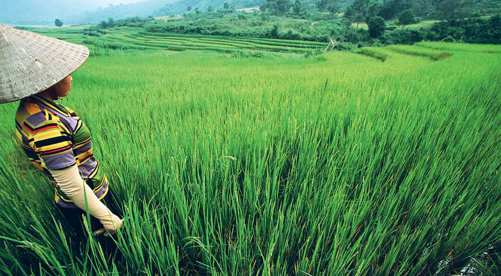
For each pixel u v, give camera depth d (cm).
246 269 142
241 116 304
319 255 155
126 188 178
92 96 527
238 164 203
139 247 136
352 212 162
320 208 173
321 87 491
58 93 123
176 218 166
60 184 114
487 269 152
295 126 252
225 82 703
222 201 170
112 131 280
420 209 178
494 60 1141
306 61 2800
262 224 161
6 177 207
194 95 453
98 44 5525
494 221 164
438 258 161
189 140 232
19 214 162
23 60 104
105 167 199
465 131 276
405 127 273
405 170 233
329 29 7319
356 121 282
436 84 505
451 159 219
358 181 211
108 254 159
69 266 139
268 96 420
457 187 197
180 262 155
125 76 1044
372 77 665
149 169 192
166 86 649
